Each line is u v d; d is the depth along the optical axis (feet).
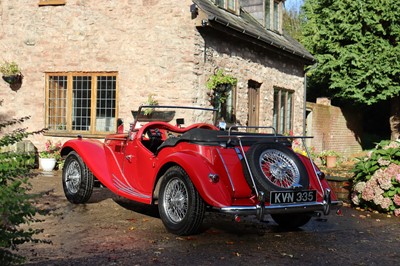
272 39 42.37
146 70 34.78
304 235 17.33
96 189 27.02
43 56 38.14
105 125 36.47
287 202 15.71
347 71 64.54
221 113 36.83
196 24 33.17
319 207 16.42
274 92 46.09
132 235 16.22
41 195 9.08
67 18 37.29
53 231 16.58
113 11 35.78
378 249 15.44
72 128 37.58
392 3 60.13
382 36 63.31
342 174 34.73
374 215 21.97
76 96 37.37
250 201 15.67
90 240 15.38
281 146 16.76
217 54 36.06
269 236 17.01
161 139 20.67
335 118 62.95
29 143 36.37
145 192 18.90
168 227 16.55
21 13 38.65
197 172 15.40
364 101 63.31
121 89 35.65
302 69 51.83
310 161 17.75
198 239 15.99
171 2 33.88
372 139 74.64
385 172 21.90
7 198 8.43
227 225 18.79
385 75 61.00
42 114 38.32
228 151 16.29
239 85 39.04
